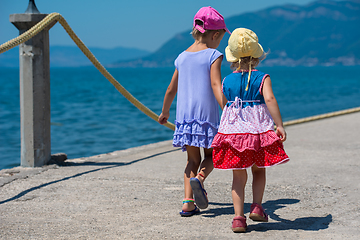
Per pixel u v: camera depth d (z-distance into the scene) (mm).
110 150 9953
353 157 5211
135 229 2748
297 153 5562
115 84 5020
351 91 37312
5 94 33875
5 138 11914
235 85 2740
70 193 3686
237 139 2625
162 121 3527
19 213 3127
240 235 2604
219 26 3131
